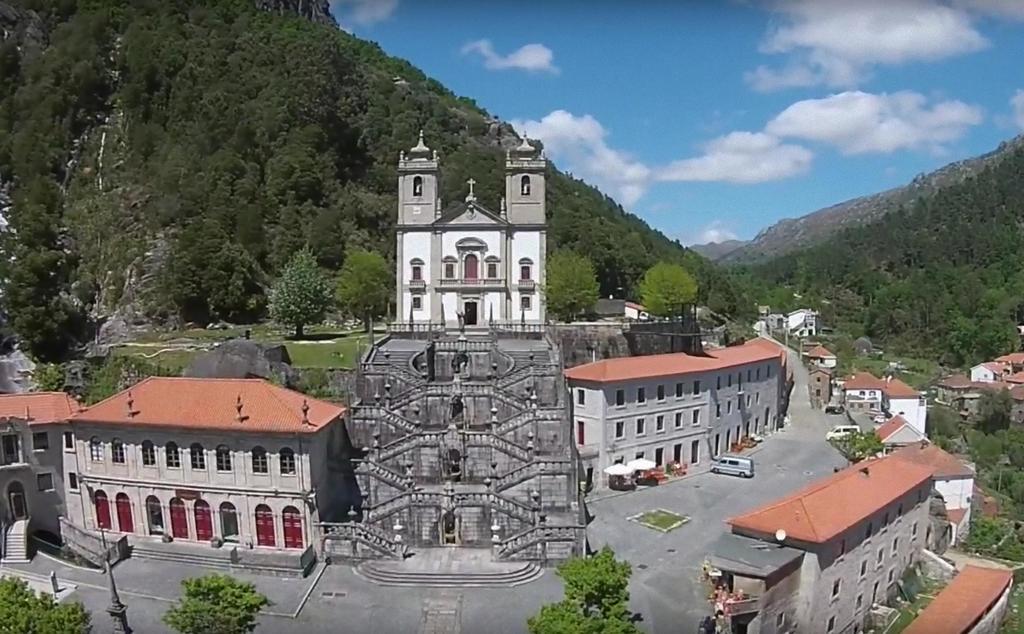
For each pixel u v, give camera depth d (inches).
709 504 2864.2
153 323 4658.0
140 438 2423.7
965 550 2849.4
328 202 5940.0
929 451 3201.3
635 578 2222.0
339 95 6786.4
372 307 4261.8
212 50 6368.1
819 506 2078.0
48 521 2508.6
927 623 2113.7
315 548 2337.6
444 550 2369.6
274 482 2349.9
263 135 5979.3
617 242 6924.2
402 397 2849.4
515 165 3870.6
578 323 4028.1
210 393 2480.3
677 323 4271.7
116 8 6624.0
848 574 2081.7
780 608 1895.9
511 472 2546.8
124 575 2256.4
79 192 5639.8
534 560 2284.7
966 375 6496.1
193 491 2400.3
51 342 4094.5
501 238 3858.3
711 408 3506.4
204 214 5241.1
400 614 2041.1
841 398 4803.2
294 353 3607.3
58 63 6161.4
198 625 1536.7
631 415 3154.5
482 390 2842.0
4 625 1429.6
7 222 5226.4
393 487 2524.6
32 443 2464.3
